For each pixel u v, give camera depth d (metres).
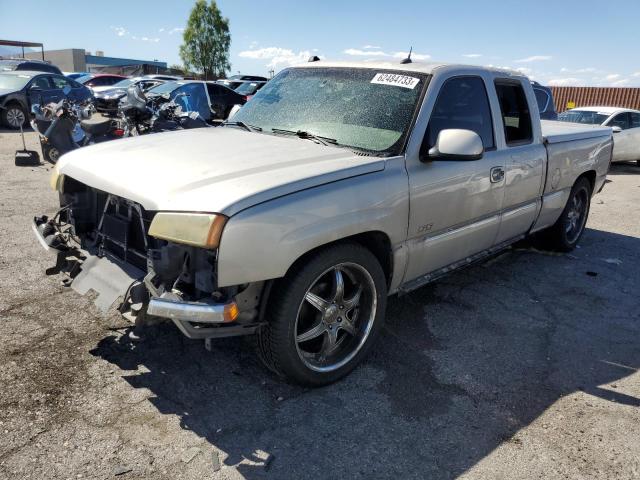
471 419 2.92
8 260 4.74
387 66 3.85
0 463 2.40
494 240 4.37
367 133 3.44
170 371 3.19
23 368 3.11
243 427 2.75
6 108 15.03
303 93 3.97
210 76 51.69
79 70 54.44
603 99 25.58
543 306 4.44
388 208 3.13
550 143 4.82
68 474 2.37
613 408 3.07
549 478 2.51
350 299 3.21
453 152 3.20
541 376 3.39
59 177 3.43
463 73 3.84
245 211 2.52
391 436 2.75
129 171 2.97
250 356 3.40
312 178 2.80
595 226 7.27
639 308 4.50
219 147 3.30
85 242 3.42
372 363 3.44
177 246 2.60
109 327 3.63
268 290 2.74
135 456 2.50
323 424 2.81
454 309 4.30
